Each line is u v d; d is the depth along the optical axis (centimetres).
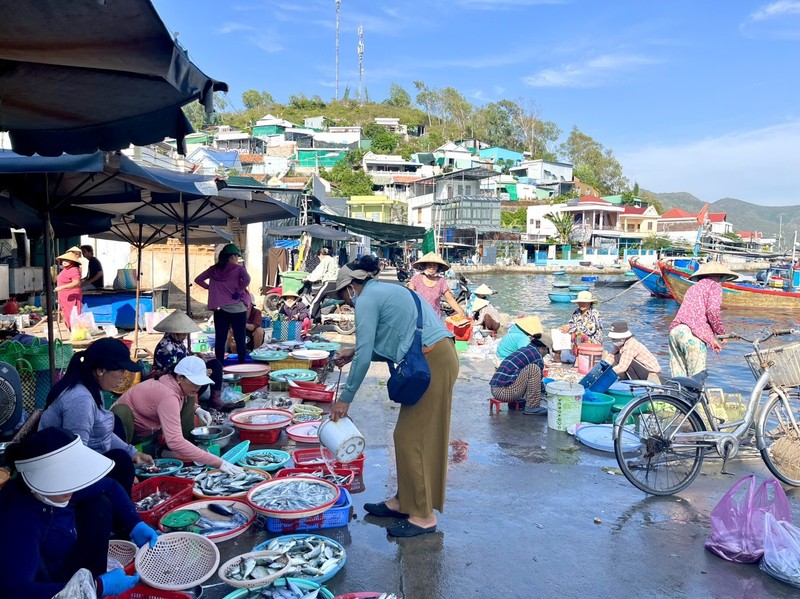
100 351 337
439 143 9969
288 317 1195
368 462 524
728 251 3975
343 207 4397
